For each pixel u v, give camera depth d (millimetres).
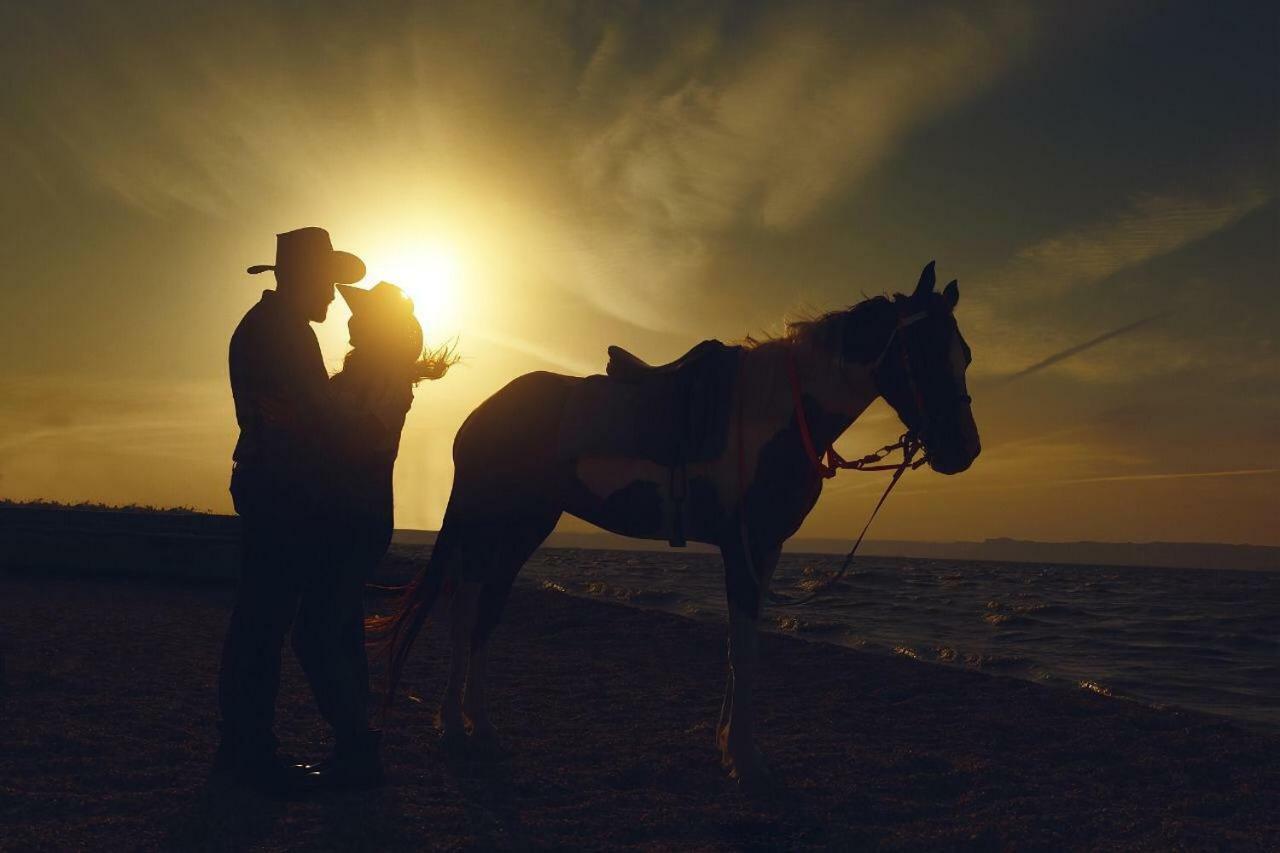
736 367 4402
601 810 3574
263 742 3617
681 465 4359
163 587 11359
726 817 3521
